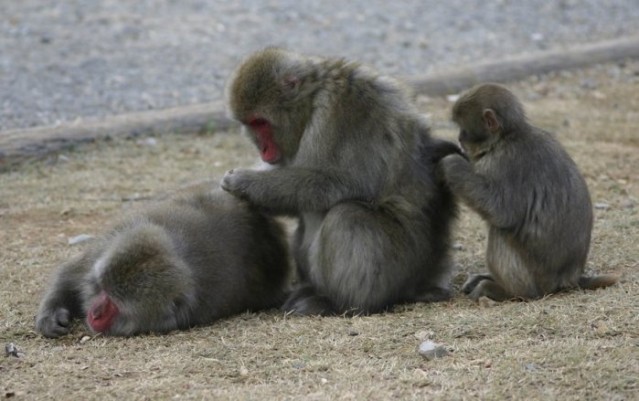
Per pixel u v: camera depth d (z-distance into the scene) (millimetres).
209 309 14500
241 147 24266
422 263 15312
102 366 12664
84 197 20953
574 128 25703
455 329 13422
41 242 18219
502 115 15000
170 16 35719
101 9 36125
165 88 28406
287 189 14727
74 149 23500
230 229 15164
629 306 13805
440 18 37531
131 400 11547
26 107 26266
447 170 14938
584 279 15281
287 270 16297
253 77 15203
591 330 13125
